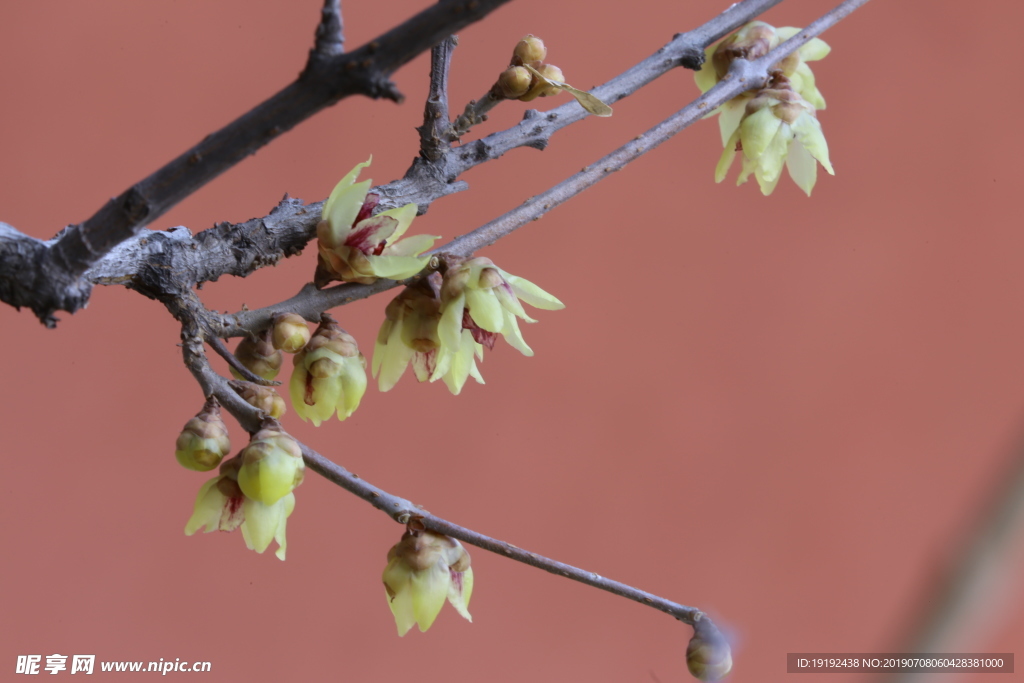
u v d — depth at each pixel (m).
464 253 1.07
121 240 1.03
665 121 1.10
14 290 1.04
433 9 1.01
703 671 1.06
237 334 1.06
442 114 1.08
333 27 1.01
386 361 1.07
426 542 1.07
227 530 1.05
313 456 1.06
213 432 1.05
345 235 1.06
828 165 1.12
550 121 1.10
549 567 1.06
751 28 1.13
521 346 1.07
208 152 1.02
